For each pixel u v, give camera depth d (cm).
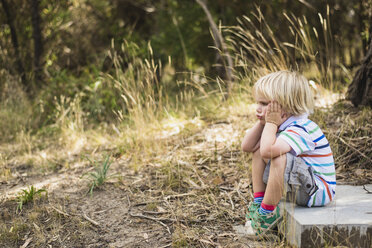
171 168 348
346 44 588
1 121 546
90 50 792
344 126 369
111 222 277
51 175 376
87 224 274
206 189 312
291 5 601
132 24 929
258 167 246
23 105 609
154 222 274
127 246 247
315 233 208
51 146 476
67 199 312
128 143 432
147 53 662
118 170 370
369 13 462
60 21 762
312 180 223
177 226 261
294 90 230
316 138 229
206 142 410
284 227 229
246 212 272
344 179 297
